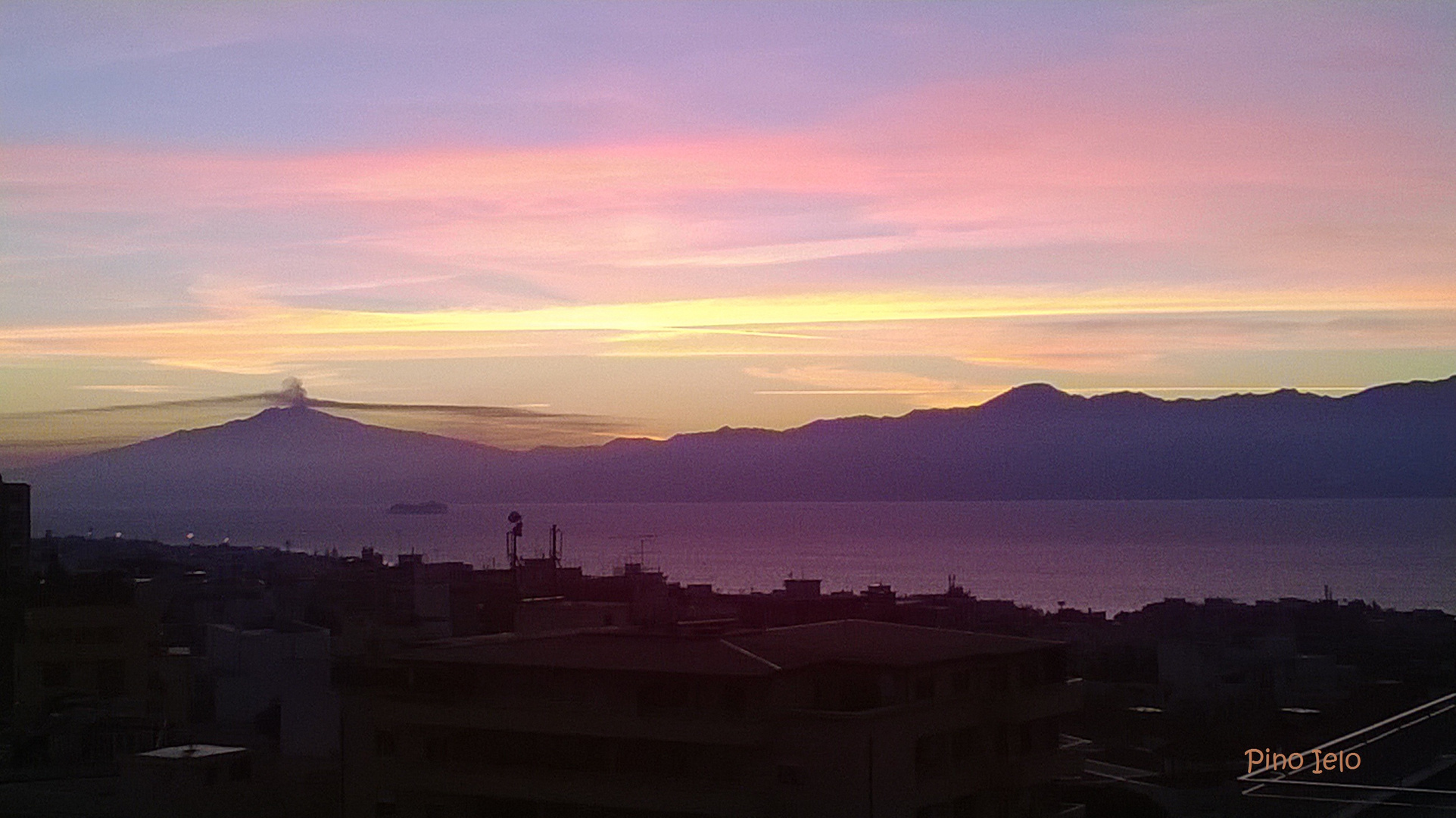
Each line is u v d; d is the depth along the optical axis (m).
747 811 41.91
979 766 45.22
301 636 76.81
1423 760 60.72
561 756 45.16
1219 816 51.66
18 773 64.12
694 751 43.22
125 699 81.31
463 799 46.50
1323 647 100.81
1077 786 53.47
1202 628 109.88
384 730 48.44
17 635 94.81
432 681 47.88
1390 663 92.31
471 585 102.12
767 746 42.03
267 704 74.56
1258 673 88.75
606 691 44.62
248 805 53.72
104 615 87.00
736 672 42.50
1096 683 84.00
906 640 48.84
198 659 83.94
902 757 42.12
